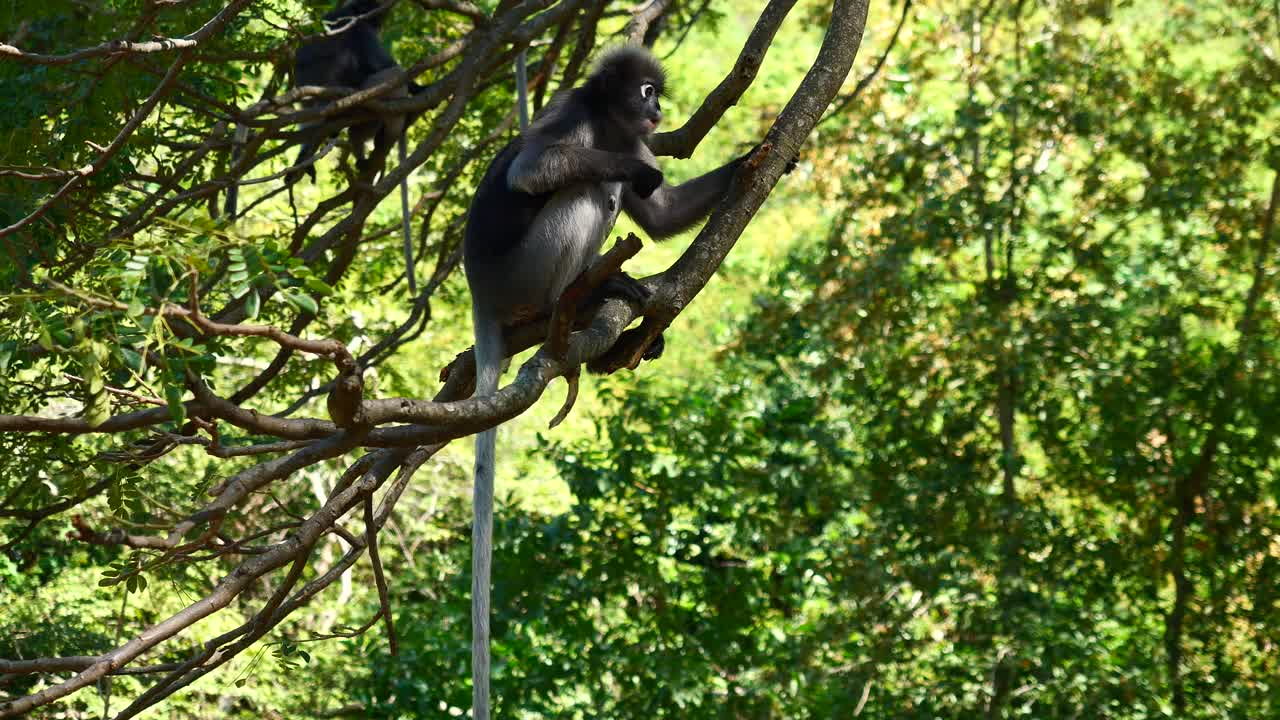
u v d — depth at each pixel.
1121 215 15.95
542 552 16.34
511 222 6.16
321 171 19.97
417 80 13.68
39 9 6.36
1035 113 15.41
